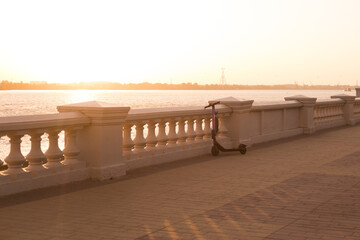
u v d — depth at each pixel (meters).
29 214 6.71
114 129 9.47
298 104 18.52
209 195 7.92
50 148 8.70
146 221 6.36
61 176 8.69
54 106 162.25
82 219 6.46
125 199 7.64
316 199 7.60
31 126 8.01
